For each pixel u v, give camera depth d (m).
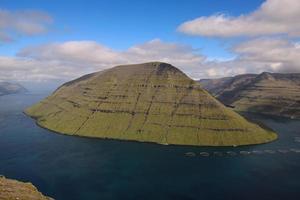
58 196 197.88
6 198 135.62
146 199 195.00
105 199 194.25
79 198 195.12
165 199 195.50
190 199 196.12
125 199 195.00
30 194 151.38
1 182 162.38
